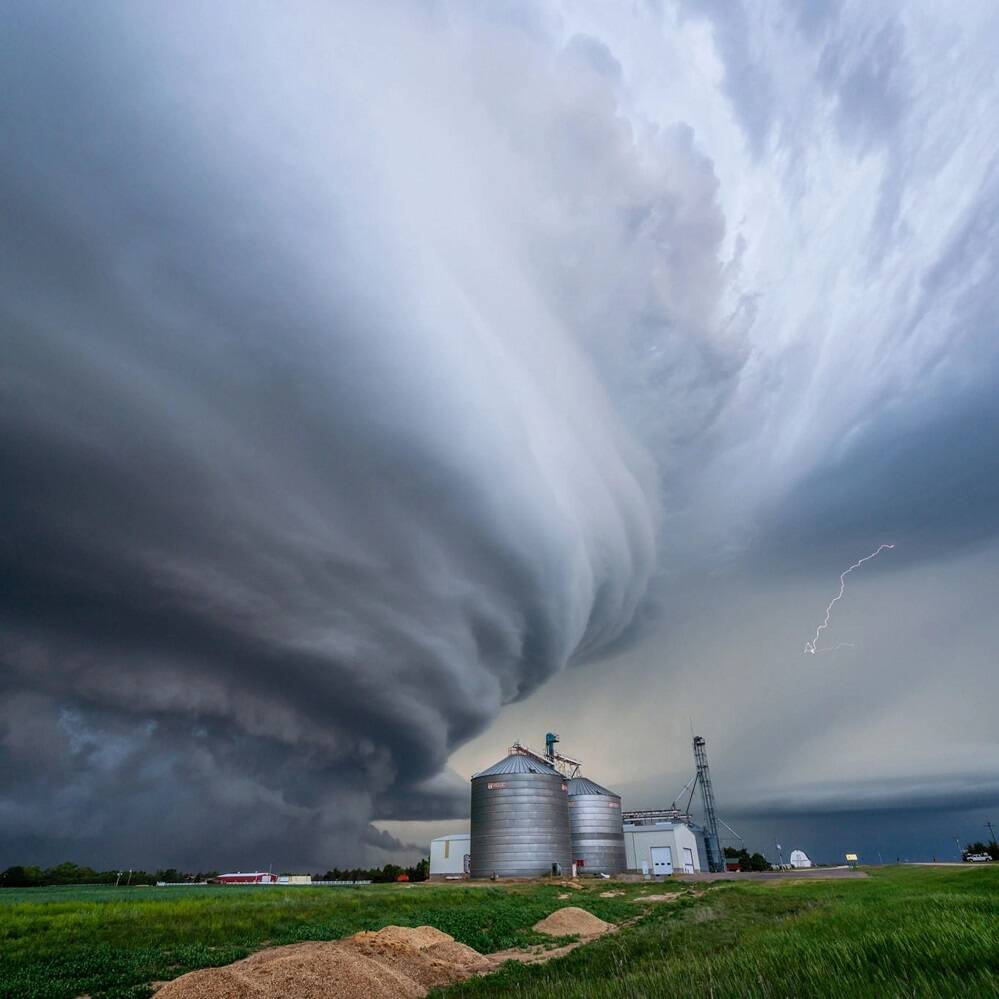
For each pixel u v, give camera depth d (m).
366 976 23.47
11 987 21.81
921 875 75.81
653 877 106.06
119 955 26.06
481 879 100.94
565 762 140.12
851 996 13.49
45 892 72.88
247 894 58.72
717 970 17.22
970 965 14.98
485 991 22.62
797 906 45.00
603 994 16.86
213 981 21.12
